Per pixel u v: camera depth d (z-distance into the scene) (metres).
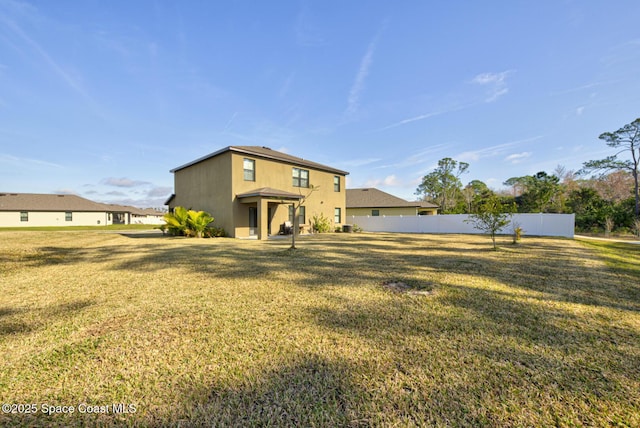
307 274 6.17
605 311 3.87
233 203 15.20
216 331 3.23
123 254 9.10
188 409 1.96
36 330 3.29
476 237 16.28
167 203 21.72
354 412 1.91
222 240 13.84
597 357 2.63
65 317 3.69
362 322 3.47
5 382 2.28
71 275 6.14
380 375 2.34
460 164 43.34
